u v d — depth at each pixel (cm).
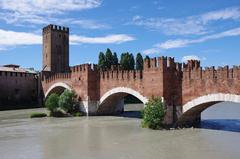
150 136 4134
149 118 4812
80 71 7312
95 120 6112
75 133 4556
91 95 7044
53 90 9769
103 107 7125
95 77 7106
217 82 4288
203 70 4491
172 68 4991
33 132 4722
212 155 3055
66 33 12700
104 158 3033
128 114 7256
